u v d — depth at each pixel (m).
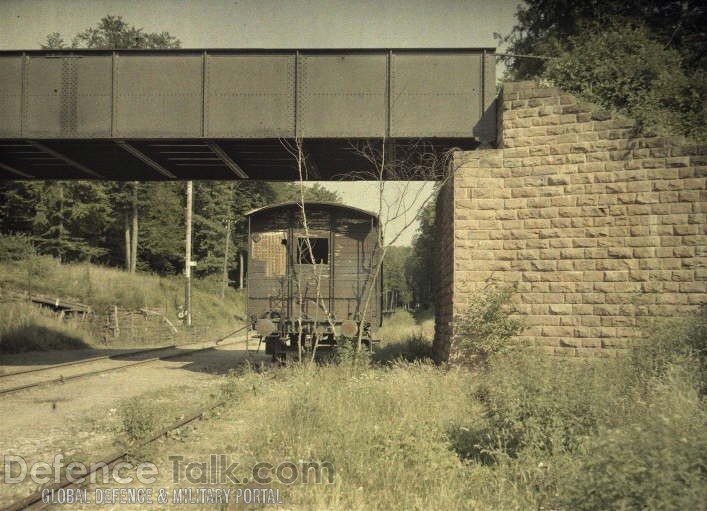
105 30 64.88
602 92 14.46
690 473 4.58
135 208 60.00
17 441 8.70
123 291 39.09
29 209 51.50
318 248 20.11
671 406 6.87
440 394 10.65
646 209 13.06
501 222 14.14
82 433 9.29
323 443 7.55
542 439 6.83
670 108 13.88
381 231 18.12
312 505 5.79
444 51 16.03
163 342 37.22
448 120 15.93
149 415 9.38
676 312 12.73
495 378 9.25
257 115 16.30
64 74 16.55
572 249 13.55
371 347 17.53
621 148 13.33
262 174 21.72
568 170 13.70
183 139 16.50
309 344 17.77
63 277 37.84
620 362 11.63
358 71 16.22
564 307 13.52
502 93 14.76
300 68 16.31
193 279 65.88
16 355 24.39
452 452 7.18
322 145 17.36
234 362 21.92
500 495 5.96
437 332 18.61
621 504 4.50
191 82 16.47
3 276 34.84
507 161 14.24
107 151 18.55
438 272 18.78
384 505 5.81
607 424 6.86
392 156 18.47
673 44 18.73
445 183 16.30
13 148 18.42
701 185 12.73
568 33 21.33
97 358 21.69
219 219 72.00
